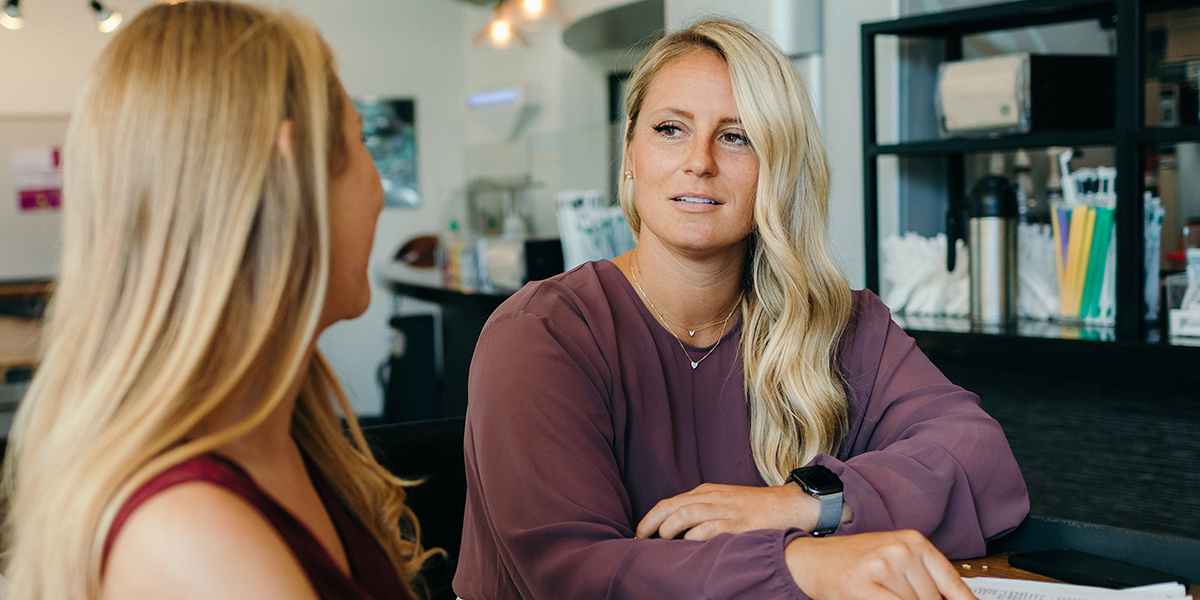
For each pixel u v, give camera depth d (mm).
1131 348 1902
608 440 1123
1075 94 2312
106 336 514
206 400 510
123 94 524
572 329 1143
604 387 1139
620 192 1387
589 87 5352
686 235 1172
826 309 1255
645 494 1183
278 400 542
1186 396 1914
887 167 2732
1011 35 2664
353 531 730
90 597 466
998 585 978
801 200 1240
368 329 6406
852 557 819
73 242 534
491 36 4883
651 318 1229
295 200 542
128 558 461
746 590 831
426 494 1350
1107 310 2191
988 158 2746
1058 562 1031
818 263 1257
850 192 2793
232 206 516
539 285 1206
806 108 1203
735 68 1164
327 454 789
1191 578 1002
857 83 2738
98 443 482
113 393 495
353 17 6344
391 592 726
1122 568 1007
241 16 564
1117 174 1978
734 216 1193
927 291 2549
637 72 1278
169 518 465
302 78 561
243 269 531
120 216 515
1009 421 2248
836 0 2779
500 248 4258
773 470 1229
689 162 1151
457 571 1253
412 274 5828
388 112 6422
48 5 5672
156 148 514
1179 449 1935
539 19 4367
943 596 815
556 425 1036
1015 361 2092
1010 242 2312
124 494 467
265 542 484
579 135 5391
